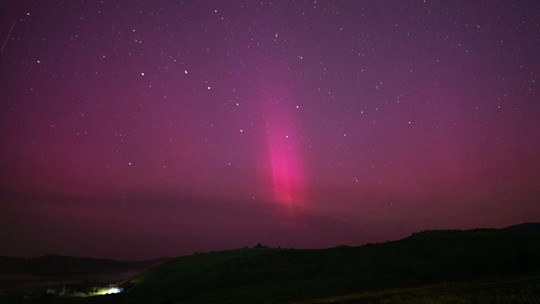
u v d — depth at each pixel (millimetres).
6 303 35656
